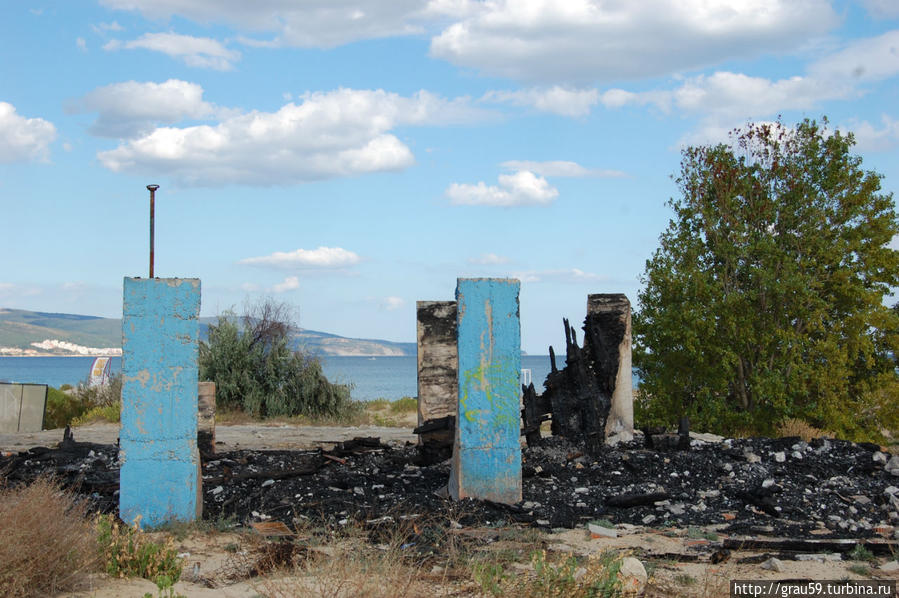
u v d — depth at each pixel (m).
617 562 5.82
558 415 12.09
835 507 9.06
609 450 11.45
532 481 10.20
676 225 19.75
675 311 18.27
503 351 9.35
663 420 18.69
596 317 13.11
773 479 10.01
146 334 8.31
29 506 5.75
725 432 18.28
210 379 25.27
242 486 10.20
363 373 134.88
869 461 10.66
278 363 25.64
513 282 9.42
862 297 18.25
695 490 9.87
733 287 19.33
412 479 10.68
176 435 8.29
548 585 5.46
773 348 18.39
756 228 19.38
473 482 9.21
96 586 5.50
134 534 6.44
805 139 19.41
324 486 10.06
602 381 12.73
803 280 18.19
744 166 19.84
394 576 5.61
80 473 10.48
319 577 5.62
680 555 7.05
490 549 7.05
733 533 8.09
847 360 18.48
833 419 17.84
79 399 26.97
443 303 15.23
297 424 23.61
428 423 11.97
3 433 20.59
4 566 5.09
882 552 7.28
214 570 6.41
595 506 9.26
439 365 14.98
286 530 7.98
